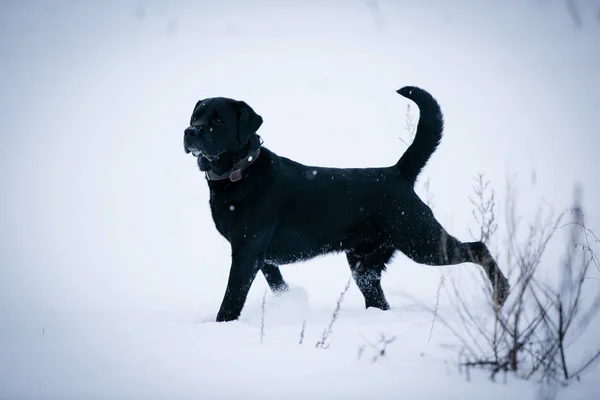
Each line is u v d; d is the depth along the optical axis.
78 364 3.75
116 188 20.25
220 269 9.42
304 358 3.83
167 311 6.34
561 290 3.99
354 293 7.44
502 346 3.84
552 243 8.55
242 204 5.91
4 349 4.23
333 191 6.29
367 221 6.42
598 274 6.48
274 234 6.12
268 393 3.23
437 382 3.36
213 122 5.87
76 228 13.88
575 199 4.66
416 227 6.33
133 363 3.75
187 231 13.33
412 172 6.63
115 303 6.87
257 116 6.04
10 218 15.22
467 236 9.12
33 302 6.95
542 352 3.64
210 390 3.28
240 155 5.98
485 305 5.25
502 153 19.62
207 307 6.59
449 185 14.91
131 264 9.89
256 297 7.10
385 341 4.03
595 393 3.17
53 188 20.34
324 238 6.31
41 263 9.86
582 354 3.83
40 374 3.56
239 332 4.66
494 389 3.24
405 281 7.84
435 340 4.25
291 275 8.83
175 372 3.57
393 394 3.19
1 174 23.62
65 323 5.57
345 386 3.31
